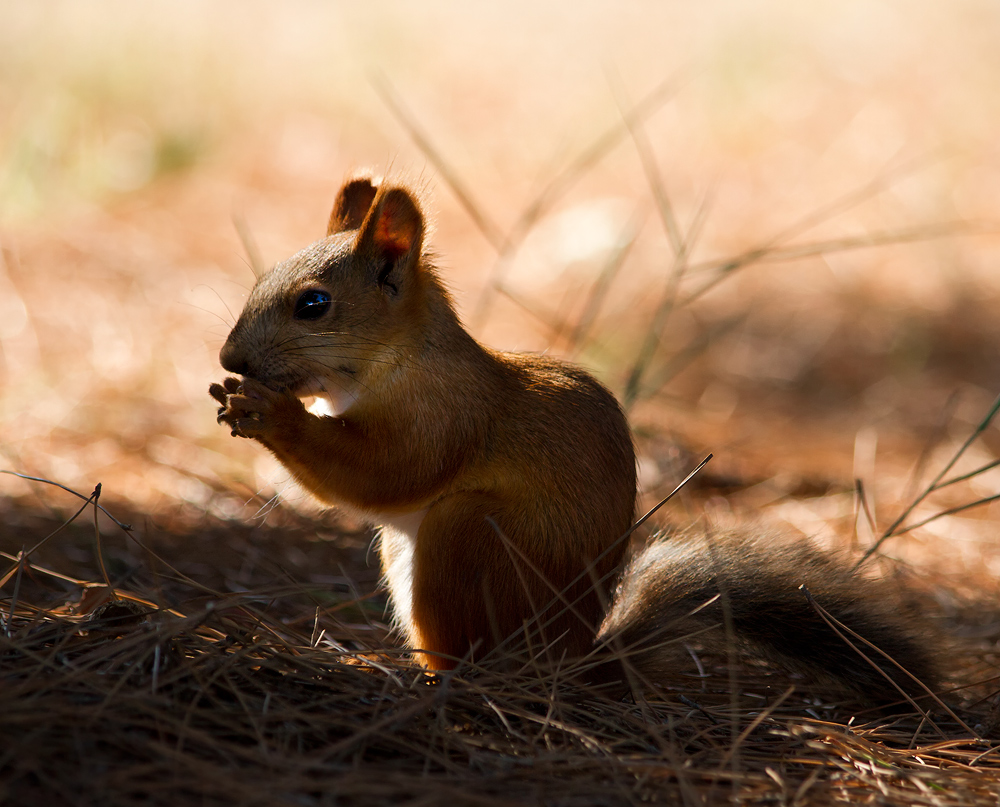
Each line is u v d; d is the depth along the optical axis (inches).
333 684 236.8
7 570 338.6
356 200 337.4
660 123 1008.2
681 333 674.2
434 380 293.6
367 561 385.4
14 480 433.7
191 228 776.3
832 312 706.8
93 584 275.6
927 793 219.6
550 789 206.2
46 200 808.9
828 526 444.5
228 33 1187.3
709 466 502.9
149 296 650.2
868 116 1002.1
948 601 377.4
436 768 213.8
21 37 1093.8
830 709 283.3
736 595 290.2
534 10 1359.5
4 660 223.8
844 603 294.0
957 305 714.2
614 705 256.5
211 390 282.5
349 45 1197.7
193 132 936.3
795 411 596.1
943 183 868.6
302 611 334.6
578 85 1101.1
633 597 296.8
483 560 279.0
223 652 235.6
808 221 510.0
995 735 267.3
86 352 571.8
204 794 187.9
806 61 1130.0
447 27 1289.4
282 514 426.3
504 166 930.7
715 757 231.9
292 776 196.4
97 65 1035.3
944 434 557.9
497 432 295.4
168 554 374.6
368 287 292.0
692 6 1342.3
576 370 317.7
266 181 877.2
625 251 528.7
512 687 251.0
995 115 994.1
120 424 500.1
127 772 188.1
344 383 294.4
